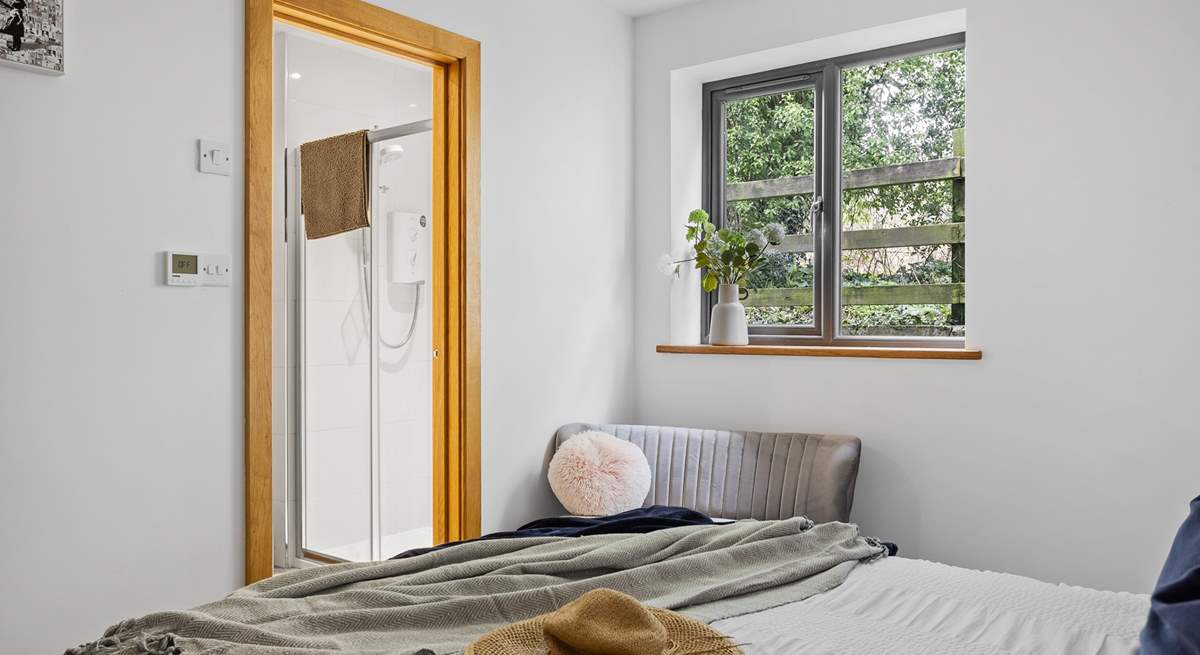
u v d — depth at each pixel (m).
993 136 3.20
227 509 2.52
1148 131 2.90
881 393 3.44
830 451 3.30
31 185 2.12
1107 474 2.96
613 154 4.08
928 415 3.32
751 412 3.80
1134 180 2.92
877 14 3.49
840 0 3.58
